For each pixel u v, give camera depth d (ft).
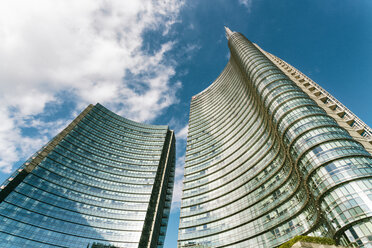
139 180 316.19
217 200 195.11
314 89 198.90
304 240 73.05
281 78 181.47
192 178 243.60
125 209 272.92
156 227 267.39
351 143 108.17
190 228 186.70
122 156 349.20
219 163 234.38
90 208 262.06
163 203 312.09
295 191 130.11
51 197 251.39
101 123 387.96
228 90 336.49
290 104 148.25
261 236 138.62
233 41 318.24
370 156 100.01
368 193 82.84
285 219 127.75
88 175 298.35
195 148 290.15
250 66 224.33
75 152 314.76
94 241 231.71
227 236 159.33
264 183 162.09
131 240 238.48
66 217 242.37
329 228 92.63
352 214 81.05
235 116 271.90
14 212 220.84
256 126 213.87
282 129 139.13
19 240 206.59
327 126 121.08
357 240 75.87
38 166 269.64
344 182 90.74
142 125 432.66
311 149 112.16
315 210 107.86
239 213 166.81
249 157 197.47
